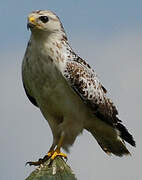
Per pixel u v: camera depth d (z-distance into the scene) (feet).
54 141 45.88
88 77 46.52
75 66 44.98
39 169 34.32
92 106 46.73
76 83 44.91
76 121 45.80
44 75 44.21
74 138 45.80
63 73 44.01
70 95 44.91
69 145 45.44
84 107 46.32
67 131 45.37
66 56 44.57
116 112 49.83
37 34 44.06
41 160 42.75
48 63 43.98
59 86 44.29
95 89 47.09
